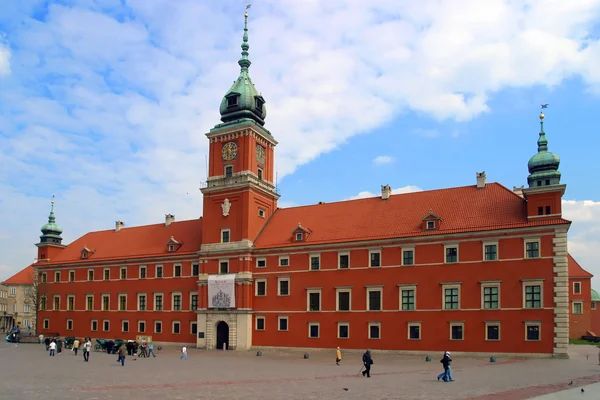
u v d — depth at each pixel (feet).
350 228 254.27
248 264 271.49
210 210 290.56
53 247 384.47
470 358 203.72
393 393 109.60
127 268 332.80
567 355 193.77
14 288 537.65
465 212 230.27
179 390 115.55
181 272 309.22
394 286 230.68
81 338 339.16
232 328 271.08
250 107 296.92
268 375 148.56
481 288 212.43
